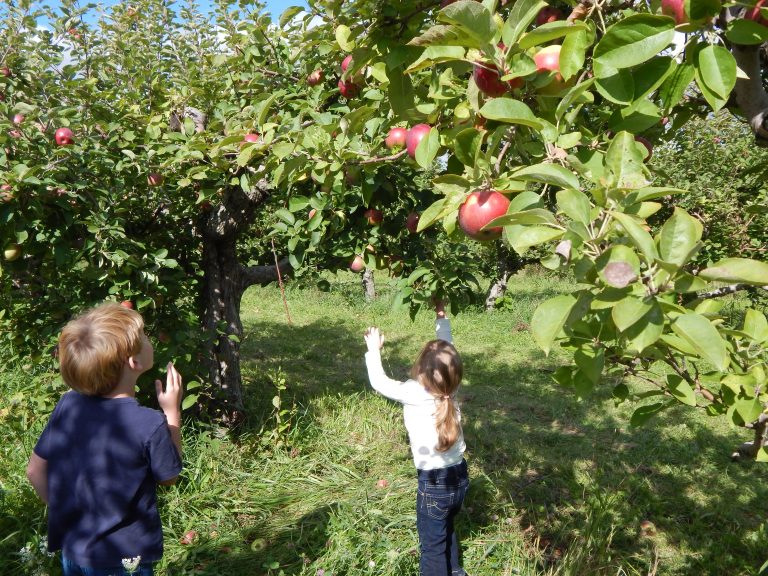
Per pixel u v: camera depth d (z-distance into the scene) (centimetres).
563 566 319
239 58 466
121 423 182
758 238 581
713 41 114
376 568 320
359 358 874
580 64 130
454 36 134
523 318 1187
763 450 175
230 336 462
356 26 189
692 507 425
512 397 696
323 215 370
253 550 341
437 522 298
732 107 161
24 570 289
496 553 346
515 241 116
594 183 137
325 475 451
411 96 191
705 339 101
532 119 129
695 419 614
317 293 1425
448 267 362
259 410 566
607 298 107
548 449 522
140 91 514
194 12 593
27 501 344
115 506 179
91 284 387
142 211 461
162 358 395
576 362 148
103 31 609
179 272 431
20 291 422
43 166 311
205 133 402
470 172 140
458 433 299
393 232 390
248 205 480
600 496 398
